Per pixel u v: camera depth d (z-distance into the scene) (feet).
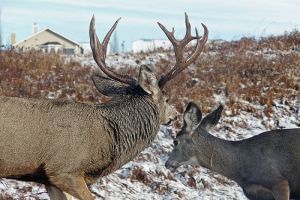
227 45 80.53
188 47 80.12
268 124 51.75
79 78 57.98
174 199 38.47
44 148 27.22
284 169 33.09
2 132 26.43
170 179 40.83
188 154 34.55
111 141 28.99
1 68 58.85
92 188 37.35
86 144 28.12
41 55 68.33
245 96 56.34
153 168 41.24
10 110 26.81
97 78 31.35
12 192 34.55
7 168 27.04
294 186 33.22
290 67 65.92
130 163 41.52
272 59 69.56
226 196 39.81
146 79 29.60
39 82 55.47
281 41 81.87
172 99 52.90
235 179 34.42
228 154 34.24
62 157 27.61
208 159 34.55
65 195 28.91
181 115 50.37
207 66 66.54
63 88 54.39
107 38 30.73
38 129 27.09
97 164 28.76
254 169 33.60
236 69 65.05
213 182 41.34
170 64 68.85
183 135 34.65
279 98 57.06
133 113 29.76
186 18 31.22
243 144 34.35
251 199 34.30
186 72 63.05
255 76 62.54
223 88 58.29
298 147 32.94
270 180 33.14
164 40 119.03
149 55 76.69
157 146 45.01
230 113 52.60
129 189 38.55
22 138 26.76
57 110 27.89
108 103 29.86
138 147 30.07
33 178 28.04
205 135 34.60
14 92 50.83
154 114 30.27
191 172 41.78
